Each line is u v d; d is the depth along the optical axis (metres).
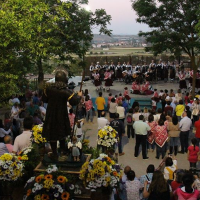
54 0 16.78
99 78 23.33
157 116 13.40
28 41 12.63
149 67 26.80
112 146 9.57
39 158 6.84
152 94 21.70
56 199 5.70
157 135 12.06
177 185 7.29
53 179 5.75
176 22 18.75
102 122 12.16
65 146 6.60
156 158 12.46
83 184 6.13
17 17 12.48
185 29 18.72
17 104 13.59
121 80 27.30
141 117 12.23
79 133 10.30
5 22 11.27
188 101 16.52
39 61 16.73
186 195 6.20
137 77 23.38
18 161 6.36
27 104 14.40
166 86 24.53
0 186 6.46
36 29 13.61
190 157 10.56
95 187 5.91
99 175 5.88
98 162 6.02
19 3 12.22
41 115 13.92
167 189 6.34
